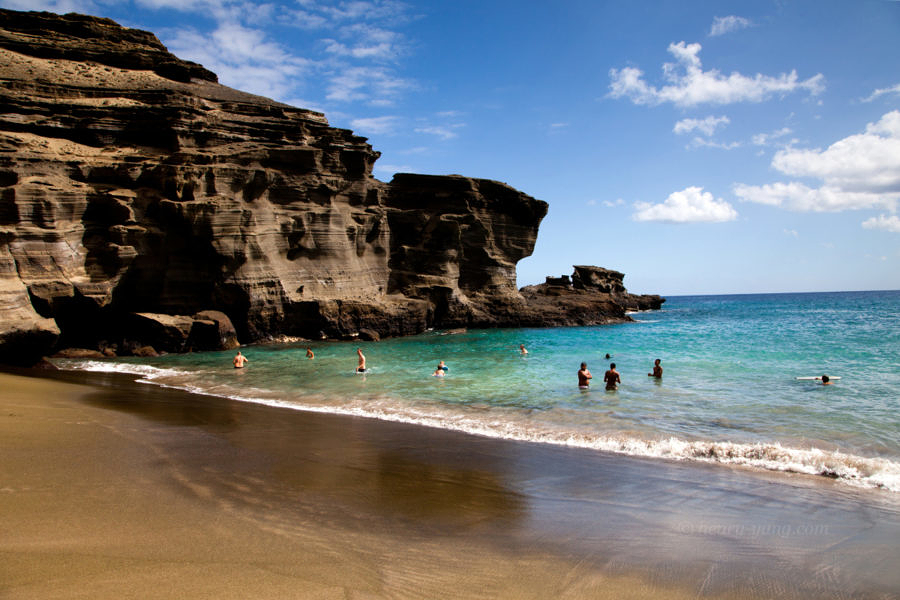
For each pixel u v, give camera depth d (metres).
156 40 50.94
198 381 22.17
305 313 41.44
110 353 33.06
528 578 5.44
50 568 4.98
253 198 40.00
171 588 4.72
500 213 56.19
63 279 31.06
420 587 5.12
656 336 42.41
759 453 10.39
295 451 10.65
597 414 14.70
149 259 35.34
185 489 7.77
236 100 45.91
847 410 14.59
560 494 8.29
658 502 7.96
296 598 4.68
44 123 35.06
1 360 25.84
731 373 21.83
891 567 5.87
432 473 9.32
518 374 23.19
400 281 50.47
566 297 64.19
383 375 23.44
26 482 7.64
